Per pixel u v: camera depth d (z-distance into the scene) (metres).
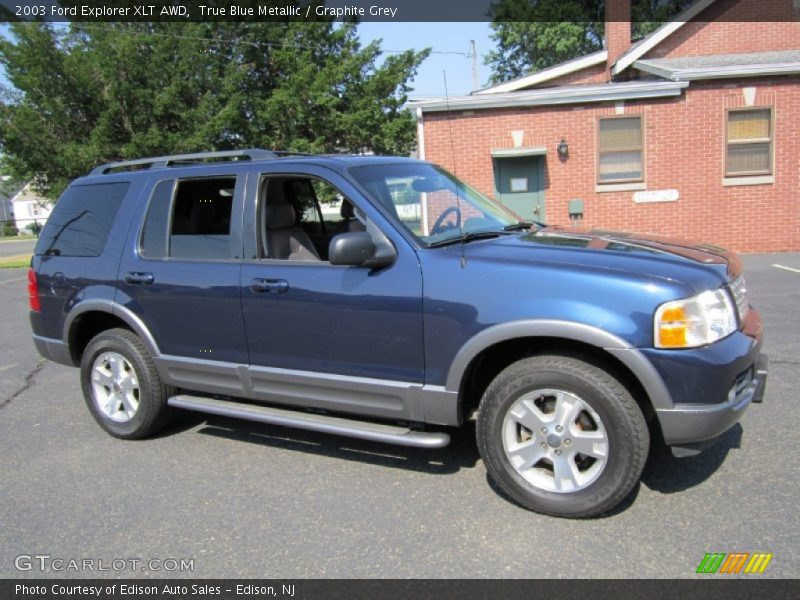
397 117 21.09
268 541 3.25
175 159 4.58
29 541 3.35
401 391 3.59
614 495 3.16
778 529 3.09
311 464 4.14
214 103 17.64
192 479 4.00
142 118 16.83
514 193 13.13
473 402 3.72
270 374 3.99
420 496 3.63
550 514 3.32
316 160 4.02
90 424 5.10
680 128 12.60
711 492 3.47
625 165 12.89
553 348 3.38
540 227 4.45
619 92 12.44
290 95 18.66
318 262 3.81
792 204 12.70
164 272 4.34
